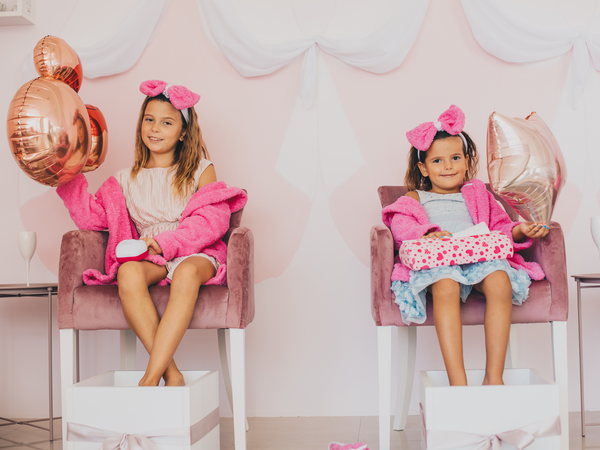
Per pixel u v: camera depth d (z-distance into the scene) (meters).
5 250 1.84
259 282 1.80
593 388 1.73
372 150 1.81
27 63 1.84
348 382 1.76
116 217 1.44
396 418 1.56
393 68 1.81
